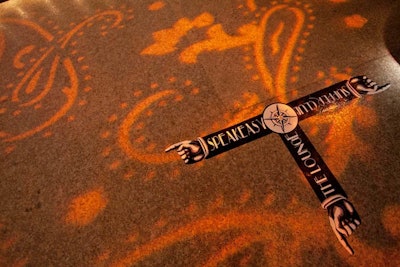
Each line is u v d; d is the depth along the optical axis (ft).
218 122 5.64
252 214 4.83
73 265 4.70
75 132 5.78
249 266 4.53
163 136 5.60
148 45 6.73
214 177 5.15
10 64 6.77
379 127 5.32
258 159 5.23
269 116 5.60
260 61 6.24
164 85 6.15
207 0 7.31
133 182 5.22
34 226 5.00
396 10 6.57
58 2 7.73
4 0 7.88
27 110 6.11
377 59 6.01
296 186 4.97
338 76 5.90
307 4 6.93
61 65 6.64
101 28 7.12
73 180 5.32
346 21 6.56
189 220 4.87
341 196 4.84
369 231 4.60
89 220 4.99
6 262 4.77
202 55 6.45
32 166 5.50
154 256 4.68
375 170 4.99
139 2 7.48
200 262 4.59
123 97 6.07
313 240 4.61
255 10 7.00
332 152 5.18
